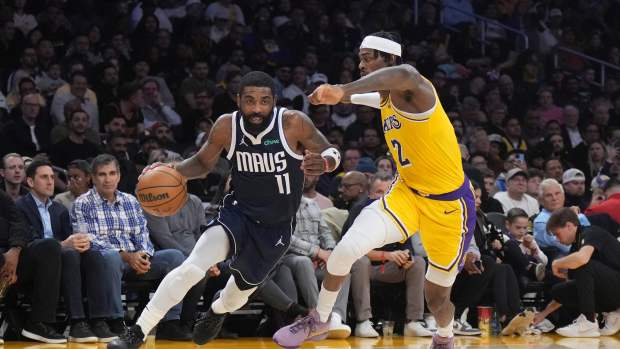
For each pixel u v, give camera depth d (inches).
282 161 158.4
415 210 166.4
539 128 449.4
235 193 163.0
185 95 387.2
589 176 410.6
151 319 160.6
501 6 530.3
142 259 234.7
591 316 268.7
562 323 290.4
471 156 371.9
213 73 418.3
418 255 266.1
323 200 281.1
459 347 228.4
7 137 320.5
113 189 241.4
